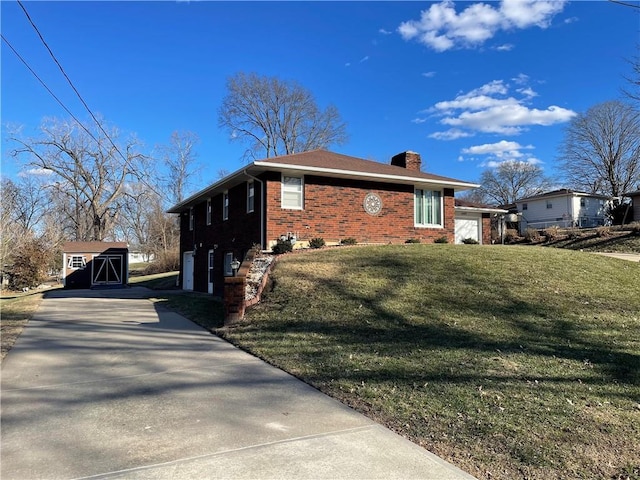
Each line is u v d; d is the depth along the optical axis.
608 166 49.09
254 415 4.52
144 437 4.01
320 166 15.91
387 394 4.97
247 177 16.55
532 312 8.35
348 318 8.23
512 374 5.45
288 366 6.24
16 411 4.72
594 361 5.91
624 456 3.59
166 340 8.36
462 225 24.91
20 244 28.97
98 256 33.78
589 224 42.97
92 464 3.51
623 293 9.87
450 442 3.84
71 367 6.53
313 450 3.72
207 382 5.68
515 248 14.53
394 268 11.38
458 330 7.39
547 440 3.84
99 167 44.62
